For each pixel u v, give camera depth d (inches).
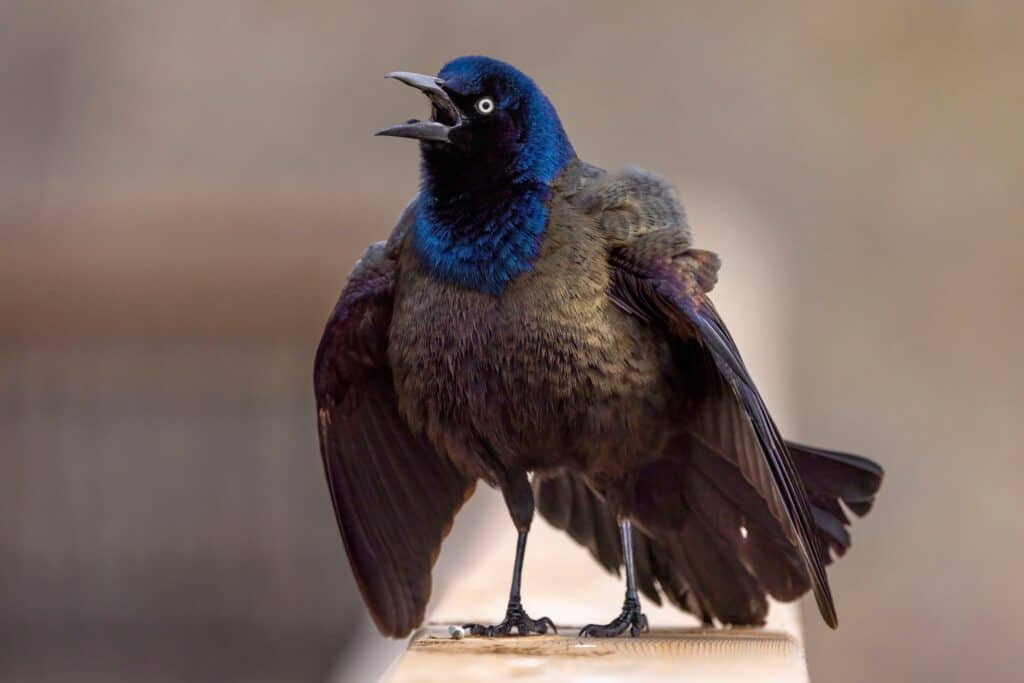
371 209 587.8
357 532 326.6
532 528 354.6
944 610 609.3
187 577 526.3
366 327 323.0
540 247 303.1
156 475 537.6
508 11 867.4
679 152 853.2
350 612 528.1
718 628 317.4
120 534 537.6
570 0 871.7
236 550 538.3
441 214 308.0
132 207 576.7
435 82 313.7
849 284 814.5
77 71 801.6
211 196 599.5
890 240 834.8
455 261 305.1
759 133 870.4
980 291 799.1
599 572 336.5
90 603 531.2
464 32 845.8
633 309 303.7
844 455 314.8
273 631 531.2
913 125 886.4
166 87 801.6
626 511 313.9
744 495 318.0
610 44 872.3
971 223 840.3
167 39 822.5
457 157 308.0
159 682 521.3
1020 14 920.3
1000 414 732.7
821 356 767.7
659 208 309.9
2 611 524.4
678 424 314.7
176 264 553.3
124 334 549.6
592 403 303.1
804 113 877.8
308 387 545.6
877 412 726.5
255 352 551.2
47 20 818.8
